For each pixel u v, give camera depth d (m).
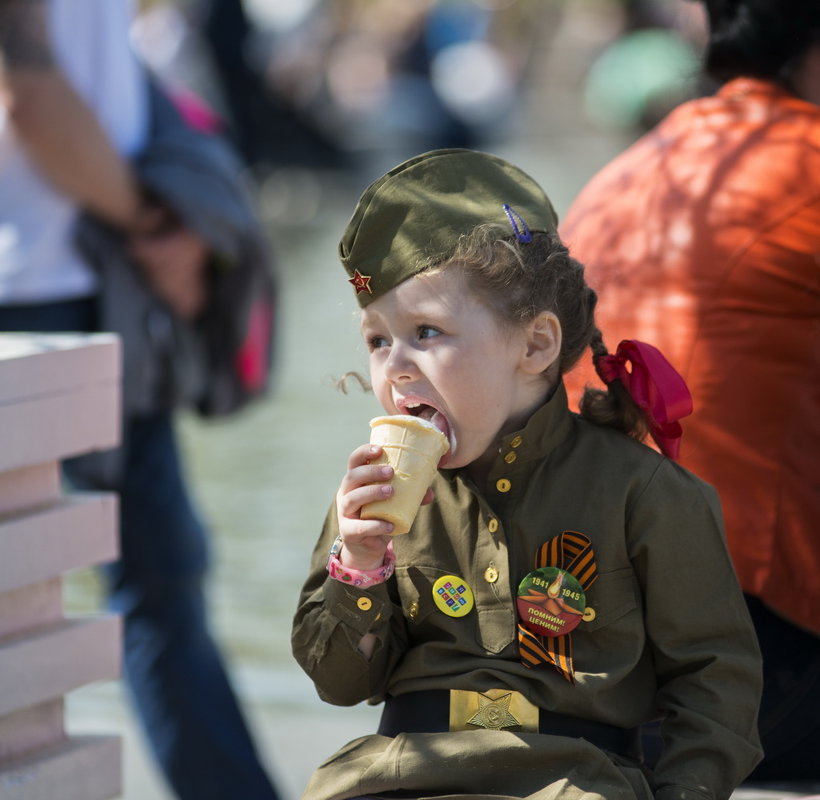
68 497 10.71
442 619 8.89
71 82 13.55
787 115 10.76
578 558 8.72
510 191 8.93
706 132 11.02
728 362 10.43
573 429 9.16
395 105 70.31
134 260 14.34
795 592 10.39
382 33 76.31
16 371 9.84
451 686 8.73
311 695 17.97
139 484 14.38
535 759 8.36
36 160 13.61
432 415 8.68
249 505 26.00
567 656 8.64
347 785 8.59
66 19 14.20
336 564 8.59
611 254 11.01
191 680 14.26
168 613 14.33
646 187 11.09
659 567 8.73
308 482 27.50
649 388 9.15
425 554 9.00
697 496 8.86
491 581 8.81
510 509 8.88
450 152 8.96
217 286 14.98
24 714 10.27
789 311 10.41
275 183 61.91
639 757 8.98
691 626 8.73
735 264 10.46
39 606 10.39
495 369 8.64
